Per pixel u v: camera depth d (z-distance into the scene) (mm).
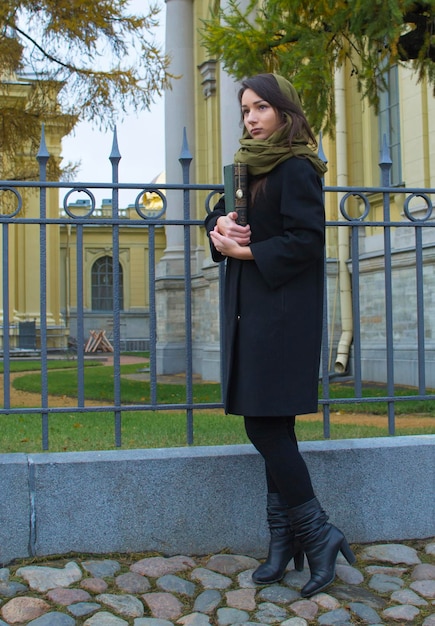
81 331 3385
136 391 9984
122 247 38594
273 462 2766
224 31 6797
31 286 28375
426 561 3121
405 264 10344
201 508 3168
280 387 2695
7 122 10523
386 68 6570
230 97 12266
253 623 2562
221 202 3139
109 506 3100
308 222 2660
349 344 11672
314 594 2740
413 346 10164
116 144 3430
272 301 2725
